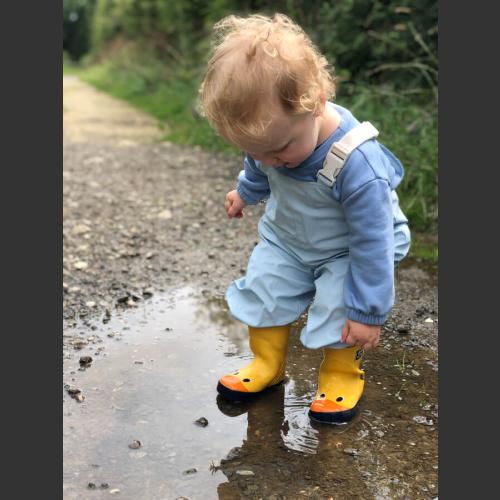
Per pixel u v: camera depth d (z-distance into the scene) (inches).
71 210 75.0
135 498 31.3
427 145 70.1
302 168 35.1
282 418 37.9
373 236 34.4
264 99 30.0
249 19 34.7
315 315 37.8
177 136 119.8
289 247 39.1
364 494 31.6
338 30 93.4
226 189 84.4
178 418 37.7
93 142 117.3
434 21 85.5
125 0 218.8
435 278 56.0
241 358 44.4
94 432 36.3
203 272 58.1
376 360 43.9
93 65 323.0
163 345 45.9
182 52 162.9
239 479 32.7
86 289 54.3
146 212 74.7
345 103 90.0
